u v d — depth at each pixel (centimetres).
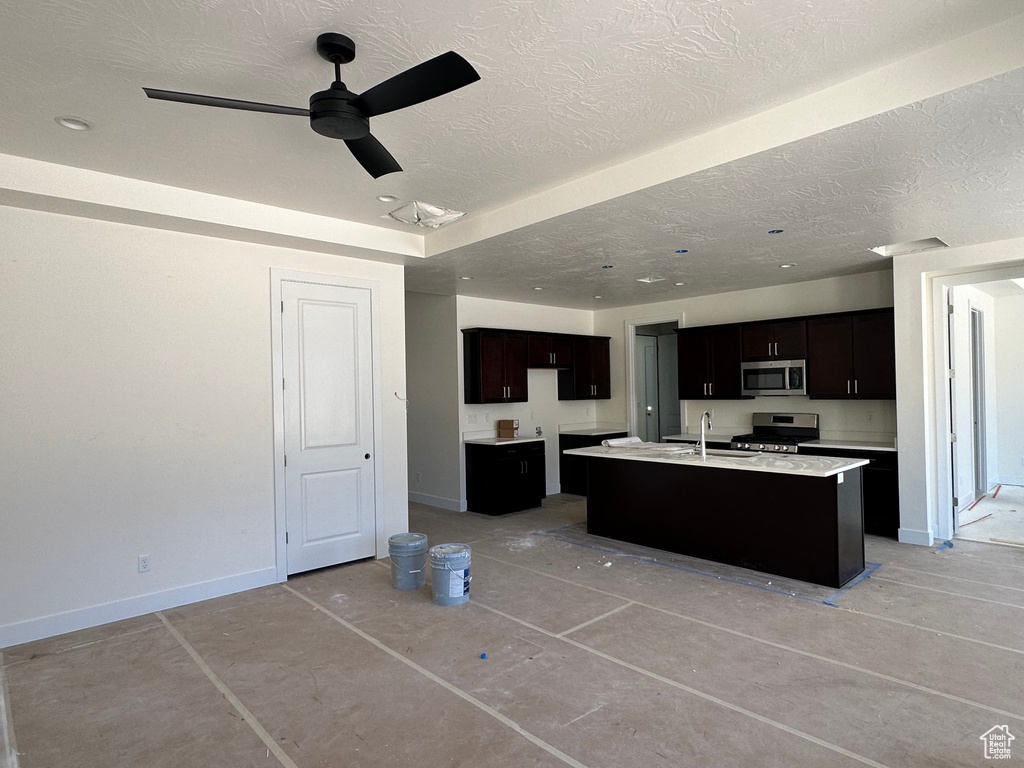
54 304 336
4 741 229
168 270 376
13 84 228
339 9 186
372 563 462
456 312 654
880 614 336
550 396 749
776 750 213
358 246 429
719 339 629
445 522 594
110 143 284
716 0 184
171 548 373
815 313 579
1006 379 725
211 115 256
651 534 483
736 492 429
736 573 415
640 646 301
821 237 416
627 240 417
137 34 197
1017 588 374
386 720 239
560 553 473
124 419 358
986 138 253
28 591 324
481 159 311
